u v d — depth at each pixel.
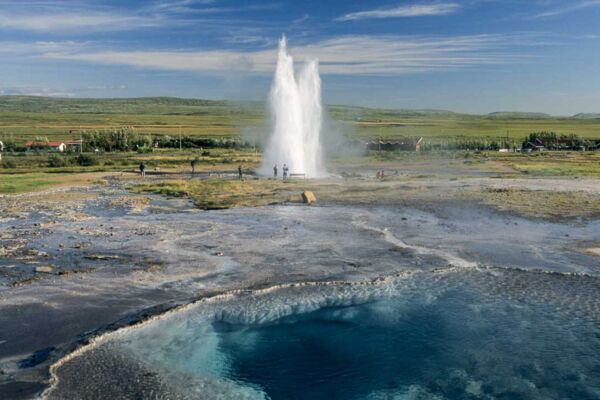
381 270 22.39
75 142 133.50
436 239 27.95
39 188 50.19
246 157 94.75
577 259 24.11
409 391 13.27
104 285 20.25
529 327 16.84
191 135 164.88
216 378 13.61
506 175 62.94
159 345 15.32
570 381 13.63
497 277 21.59
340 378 13.88
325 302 18.84
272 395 13.00
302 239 28.06
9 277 21.12
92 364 14.02
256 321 17.23
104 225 32.00
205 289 19.89
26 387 12.73
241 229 30.81
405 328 16.86
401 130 194.38
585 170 68.69
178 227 31.42
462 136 167.50
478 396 13.03
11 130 183.25
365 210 37.19
